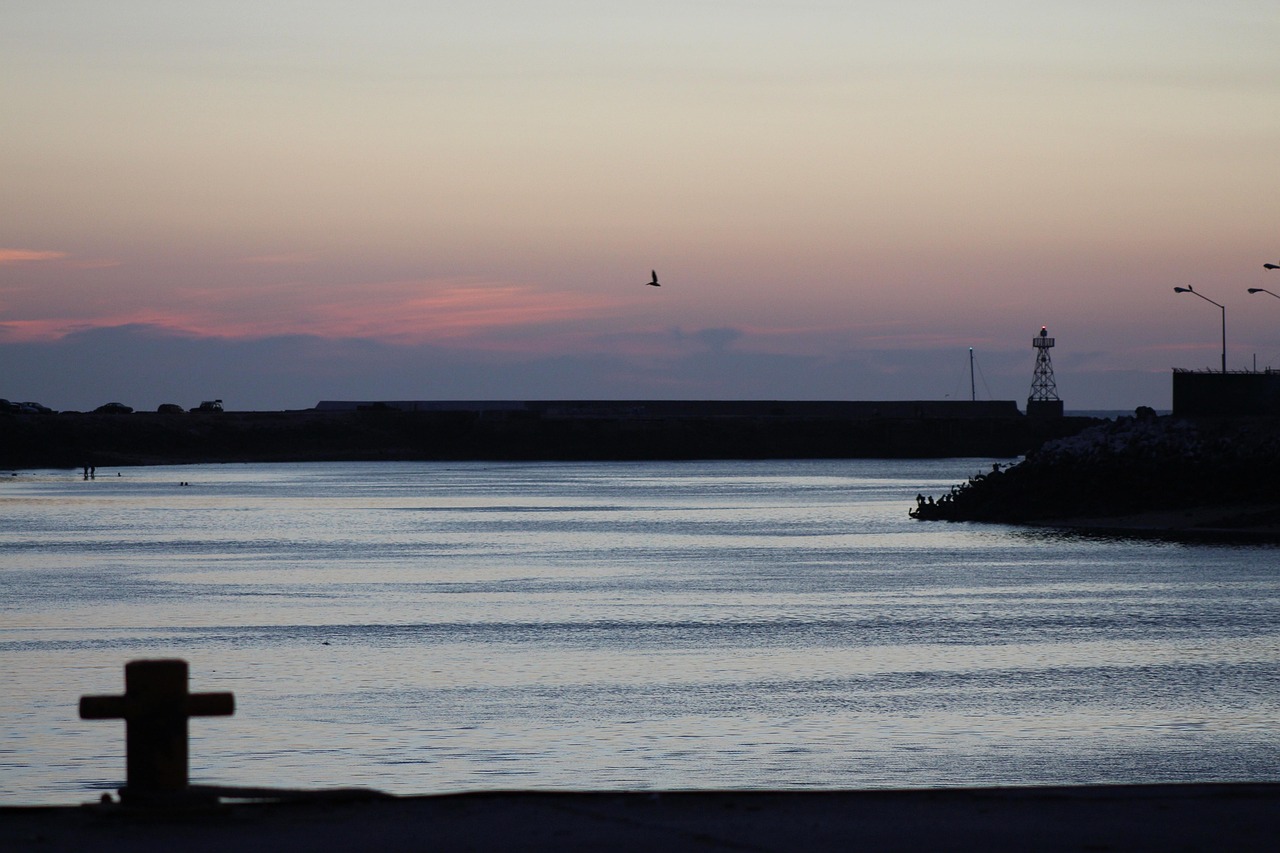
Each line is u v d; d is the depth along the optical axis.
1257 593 85.50
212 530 147.00
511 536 139.38
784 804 20.30
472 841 18.17
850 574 100.25
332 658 62.66
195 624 73.94
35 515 172.75
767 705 51.12
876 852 17.70
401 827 18.88
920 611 78.56
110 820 19.02
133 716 19.39
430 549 123.69
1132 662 60.16
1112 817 19.56
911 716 48.91
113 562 110.56
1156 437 156.62
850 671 58.53
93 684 55.41
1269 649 63.56
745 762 42.19
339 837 18.31
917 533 140.12
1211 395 168.25
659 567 106.62
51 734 45.53
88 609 80.44
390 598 86.25
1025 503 153.50
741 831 18.73
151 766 19.39
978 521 155.25
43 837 18.19
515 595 87.88
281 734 46.25
